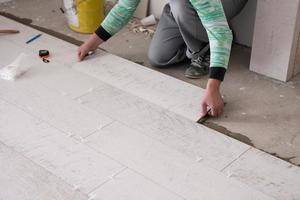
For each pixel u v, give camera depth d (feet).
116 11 8.87
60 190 6.09
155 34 9.24
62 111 7.70
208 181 6.24
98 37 9.18
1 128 7.28
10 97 8.07
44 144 6.94
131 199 5.95
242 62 9.50
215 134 7.20
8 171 6.41
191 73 8.90
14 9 11.87
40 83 8.46
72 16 10.53
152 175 6.34
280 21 8.25
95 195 6.01
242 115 7.76
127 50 9.93
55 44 9.92
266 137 7.22
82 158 6.65
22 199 5.95
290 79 8.90
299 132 7.35
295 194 6.05
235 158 6.68
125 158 6.65
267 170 6.47
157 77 8.72
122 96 8.11
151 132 7.20
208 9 7.28
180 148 6.86
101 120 7.47
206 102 7.50
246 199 5.96
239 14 9.91
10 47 9.74
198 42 8.86
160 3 11.07
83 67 8.99
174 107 7.82
